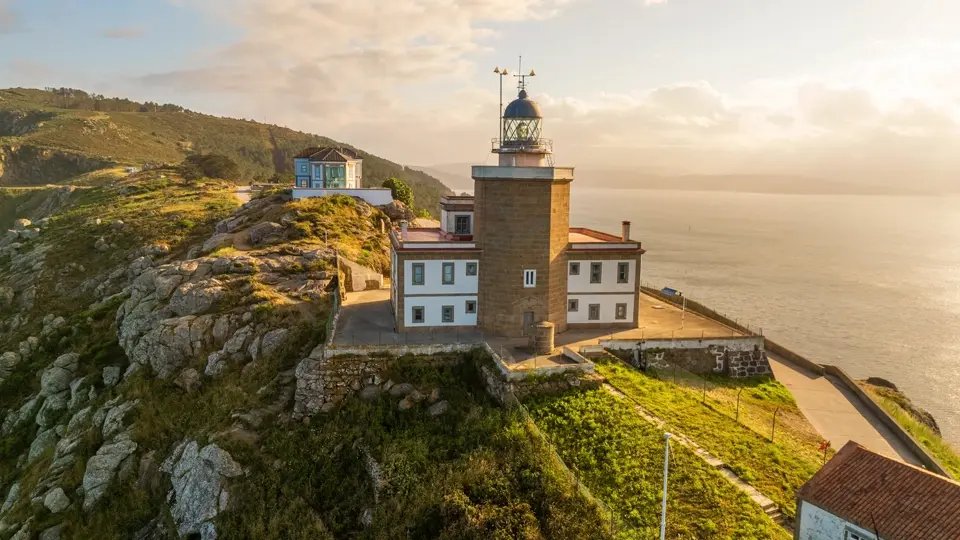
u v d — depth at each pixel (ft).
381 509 94.53
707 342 140.97
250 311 154.81
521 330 140.26
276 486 104.01
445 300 141.59
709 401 122.93
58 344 190.08
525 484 92.58
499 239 138.21
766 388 137.80
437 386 119.85
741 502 87.10
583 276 148.66
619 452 97.25
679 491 88.99
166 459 121.90
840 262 526.16
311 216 221.46
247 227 228.63
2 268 259.80
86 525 117.29
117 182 408.46
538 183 135.85
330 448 107.96
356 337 135.85
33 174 579.48
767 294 389.39
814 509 73.10
